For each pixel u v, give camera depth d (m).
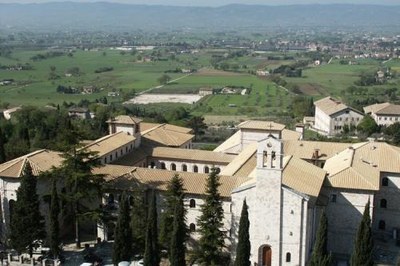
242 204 98.69
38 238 103.81
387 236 119.00
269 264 100.19
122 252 98.81
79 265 102.25
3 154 141.75
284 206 97.38
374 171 115.75
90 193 107.12
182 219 95.12
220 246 98.38
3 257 105.25
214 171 103.38
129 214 100.81
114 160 133.25
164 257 104.44
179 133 166.25
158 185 111.19
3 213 113.56
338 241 111.81
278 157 95.94
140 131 159.12
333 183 110.19
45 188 113.06
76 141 108.12
